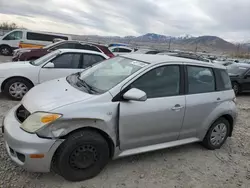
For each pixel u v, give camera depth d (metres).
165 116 3.48
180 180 3.34
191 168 3.67
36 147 2.70
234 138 5.02
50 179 3.04
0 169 3.13
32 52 10.86
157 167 3.58
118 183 3.12
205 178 3.46
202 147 4.41
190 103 3.73
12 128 2.87
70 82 3.66
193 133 3.96
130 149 3.38
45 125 2.72
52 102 2.93
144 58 3.81
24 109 3.10
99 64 4.18
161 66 3.57
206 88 4.05
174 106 3.54
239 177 3.59
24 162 2.75
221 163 3.93
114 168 3.43
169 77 3.63
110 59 4.21
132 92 3.04
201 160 3.94
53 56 6.63
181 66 3.78
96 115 2.94
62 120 2.77
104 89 3.23
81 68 6.82
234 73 10.42
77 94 3.11
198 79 3.98
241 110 7.50
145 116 3.29
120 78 3.37
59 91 3.25
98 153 3.07
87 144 2.95
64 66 6.65
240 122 6.18
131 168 3.48
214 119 4.08
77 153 2.93
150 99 3.37
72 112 2.81
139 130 3.31
